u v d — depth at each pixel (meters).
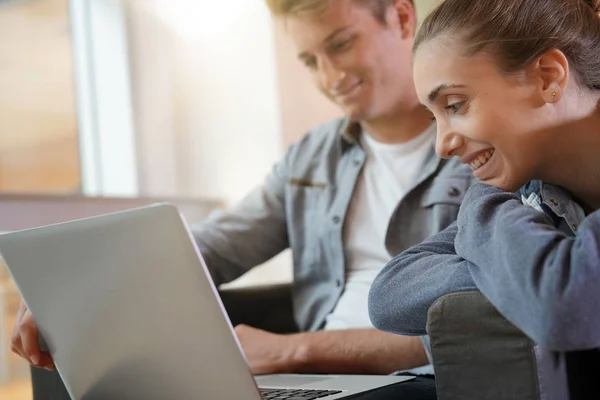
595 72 0.88
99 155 2.76
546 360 0.75
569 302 0.69
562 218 0.93
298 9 1.44
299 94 2.38
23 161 2.76
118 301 0.88
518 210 0.79
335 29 1.43
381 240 1.46
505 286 0.74
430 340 0.81
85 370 0.94
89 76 2.76
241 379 0.83
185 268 0.84
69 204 2.28
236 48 2.50
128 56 2.71
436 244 0.96
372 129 1.49
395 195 1.45
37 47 2.76
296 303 1.57
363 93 1.45
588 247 0.71
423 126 1.46
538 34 0.85
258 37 2.45
